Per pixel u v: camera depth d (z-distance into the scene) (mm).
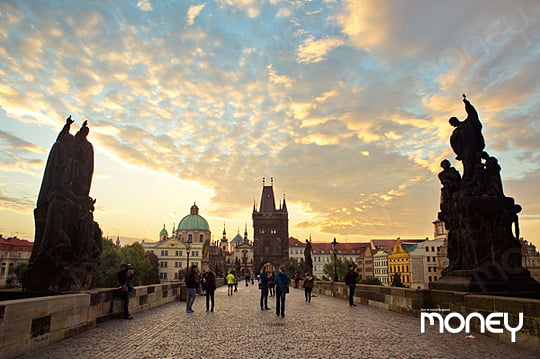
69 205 14641
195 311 20469
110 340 11492
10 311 8938
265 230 190750
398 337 12000
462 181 15906
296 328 14086
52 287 13703
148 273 130625
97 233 15750
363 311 20094
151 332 13047
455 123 16797
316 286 38969
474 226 14789
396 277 101188
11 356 8961
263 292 21688
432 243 106625
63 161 14969
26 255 98062
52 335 10852
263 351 10070
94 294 14000
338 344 10961
